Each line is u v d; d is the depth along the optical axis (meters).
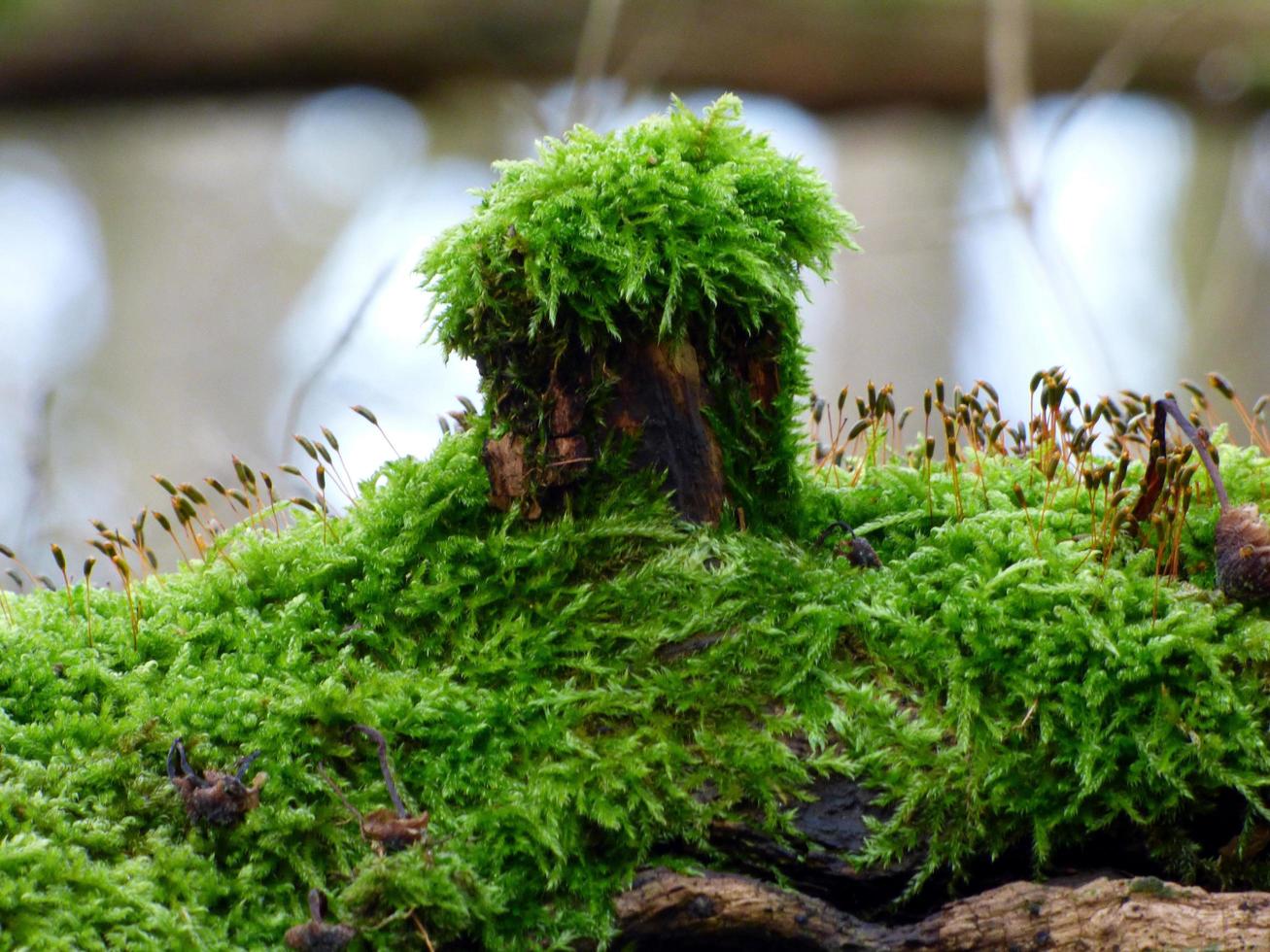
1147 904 0.47
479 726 0.48
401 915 0.47
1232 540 0.48
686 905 0.47
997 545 0.49
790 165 0.49
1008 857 0.48
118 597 0.49
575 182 0.49
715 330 0.49
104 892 0.46
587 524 0.49
